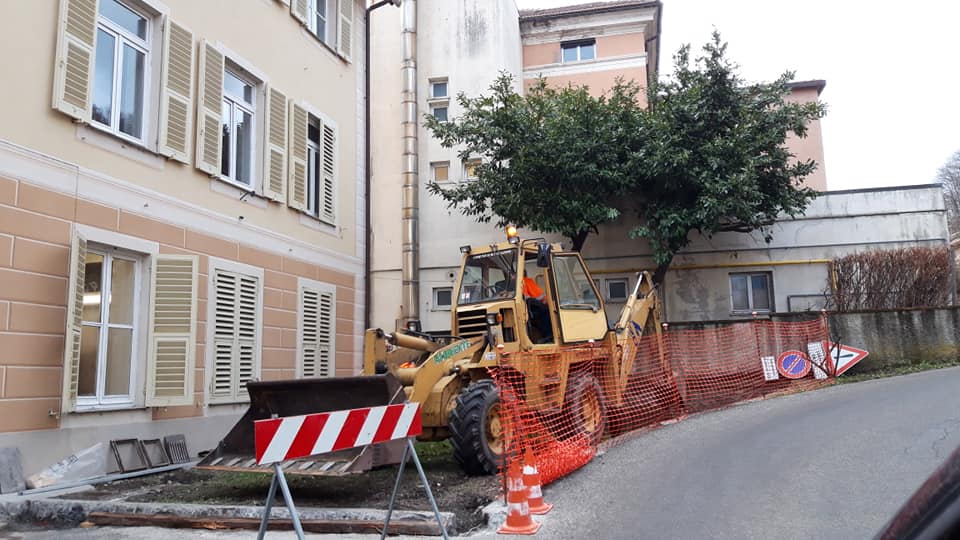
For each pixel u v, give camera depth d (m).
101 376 7.96
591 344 9.88
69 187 7.58
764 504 5.95
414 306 16.69
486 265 9.48
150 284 8.50
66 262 7.49
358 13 14.04
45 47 7.38
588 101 14.75
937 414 9.23
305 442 4.25
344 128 13.24
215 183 9.77
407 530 5.60
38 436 7.08
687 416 11.46
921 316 14.73
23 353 6.98
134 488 7.39
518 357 8.41
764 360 14.24
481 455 7.61
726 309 16.70
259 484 7.60
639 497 6.44
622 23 19.92
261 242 10.65
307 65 12.11
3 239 6.88
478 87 17.58
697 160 14.22
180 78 9.15
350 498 6.82
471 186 15.32
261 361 10.40
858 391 12.20
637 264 16.94
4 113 6.93
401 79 17.59
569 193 14.67
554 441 8.15
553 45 20.31
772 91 14.87
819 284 16.42
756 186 13.80
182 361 8.47
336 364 12.45
